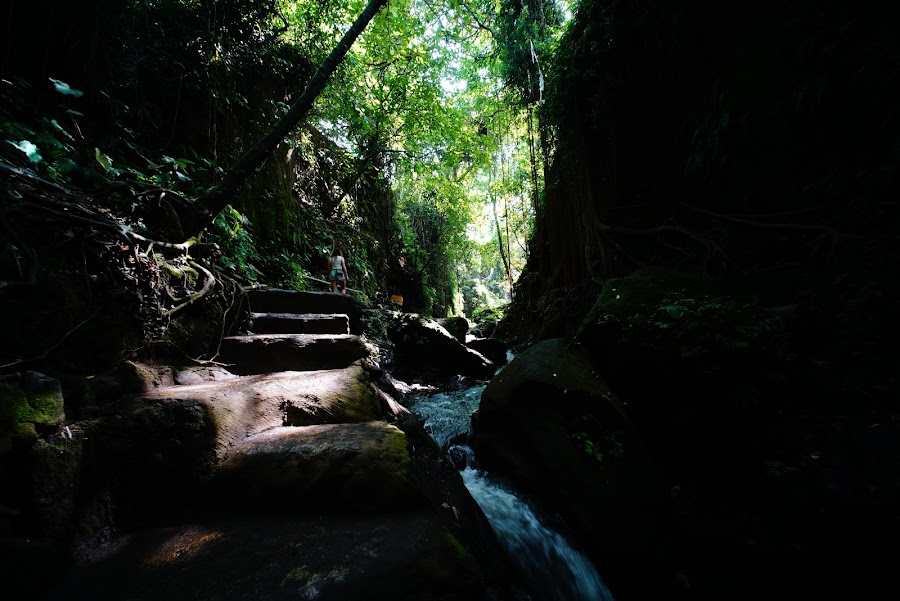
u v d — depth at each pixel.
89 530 1.53
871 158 4.17
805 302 4.05
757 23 5.20
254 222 6.35
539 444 3.47
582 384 3.61
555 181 9.53
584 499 3.11
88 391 1.86
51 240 2.10
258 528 1.61
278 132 3.73
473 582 1.44
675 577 2.86
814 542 2.61
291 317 4.13
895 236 3.77
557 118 8.55
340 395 2.57
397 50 8.97
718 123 5.58
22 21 3.42
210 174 5.49
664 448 3.65
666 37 6.34
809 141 4.79
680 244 6.86
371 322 7.76
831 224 4.52
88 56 3.92
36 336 1.81
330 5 7.27
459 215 16.30
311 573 1.33
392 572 1.35
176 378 2.56
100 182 3.19
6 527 1.23
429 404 5.96
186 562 1.40
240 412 2.16
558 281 9.91
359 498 1.74
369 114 9.36
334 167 10.30
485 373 8.58
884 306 3.35
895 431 2.61
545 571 2.66
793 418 3.14
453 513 2.13
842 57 4.24
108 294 2.25
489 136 13.45
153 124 4.89
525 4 9.96
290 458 1.85
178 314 2.87
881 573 2.33
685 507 3.27
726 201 6.07
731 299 3.81
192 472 1.81
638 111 7.45
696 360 3.42
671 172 7.12
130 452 1.74
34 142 2.98
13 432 1.37
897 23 3.81
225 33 5.93
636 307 4.11
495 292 30.72
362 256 11.02
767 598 2.70
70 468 1.50
